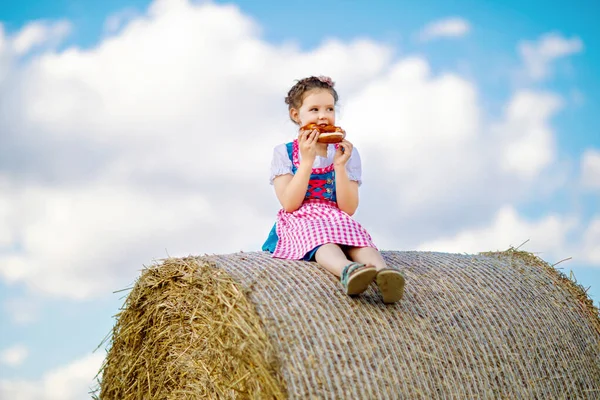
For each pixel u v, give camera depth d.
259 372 3.91
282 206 5.18
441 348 4.39
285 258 4.76
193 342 4.64
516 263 5.42
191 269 4.70
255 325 4.05
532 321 4.87
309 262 4.68
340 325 4.19
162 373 4.93
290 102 5.20
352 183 5.22
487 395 4.37
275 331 4.04
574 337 5.00
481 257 5.50
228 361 4.24
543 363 4.71
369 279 4.30
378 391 4.02
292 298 4.26
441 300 4.70
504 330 4.70
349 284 4.30
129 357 5.20
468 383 4.34
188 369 4.66
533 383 4.58
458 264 5.19
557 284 5.30
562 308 5.11
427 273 4.96
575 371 4.84
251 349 3.98
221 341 4.29
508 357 4.59
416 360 4.24
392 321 4.37
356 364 4.06
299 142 4.92
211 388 4.45
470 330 4.59
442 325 4.52
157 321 4.99
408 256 5.27
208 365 4.46
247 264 4.62
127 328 5.22
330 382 3.94
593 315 5.25
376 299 4.49
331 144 5.29
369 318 4.31
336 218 4.83
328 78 5.17
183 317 4.75
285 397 3.84
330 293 4.38
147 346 5.07
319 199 5.09
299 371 3.92
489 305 4.81
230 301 4.26
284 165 5.20
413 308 4.54
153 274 5.04
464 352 4.45
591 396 4.85
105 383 5.41
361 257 4.64
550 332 4.89
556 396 4.64
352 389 3.97
